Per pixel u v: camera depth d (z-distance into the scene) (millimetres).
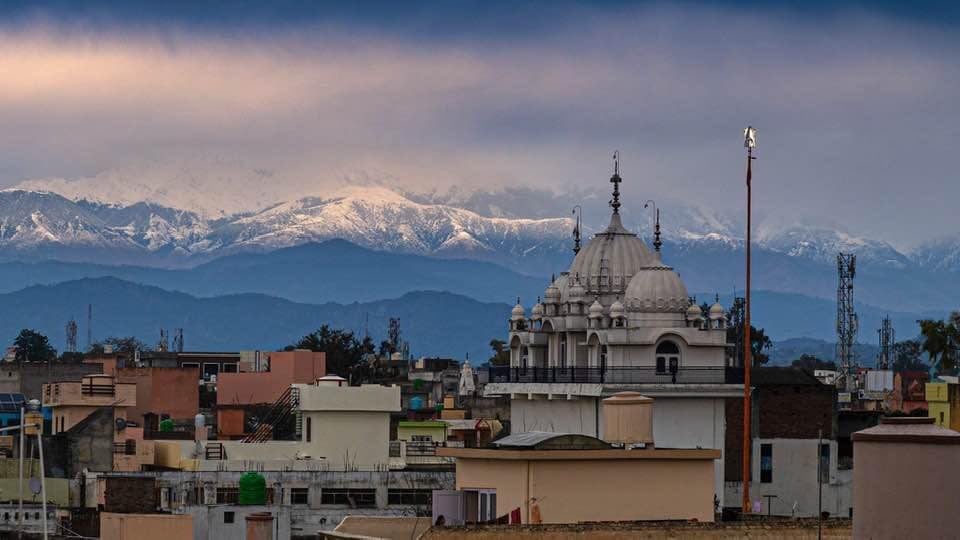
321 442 190000
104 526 138125
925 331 176000
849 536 88375
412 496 177750
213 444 189750
